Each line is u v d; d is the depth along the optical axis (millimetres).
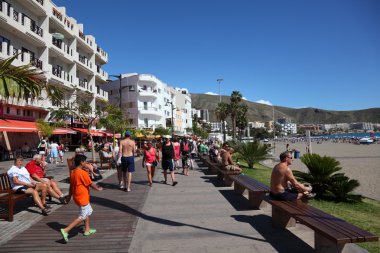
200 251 5262
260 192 7977
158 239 5895
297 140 162000
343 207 9797
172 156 12703
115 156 18562
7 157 26422
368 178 18031
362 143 92125
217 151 17531
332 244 4895
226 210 8211
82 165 6125
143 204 8945
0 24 27656
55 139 39812
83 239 5902
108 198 9859
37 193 7801
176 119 92188
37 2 32906
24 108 30438
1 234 6227
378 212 9109
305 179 11547
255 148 21562
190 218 7414
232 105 83562
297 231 6316
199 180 14117
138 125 69562
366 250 5418
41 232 6352
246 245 5539
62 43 39719
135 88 70125
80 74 48375
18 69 7113
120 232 6328
